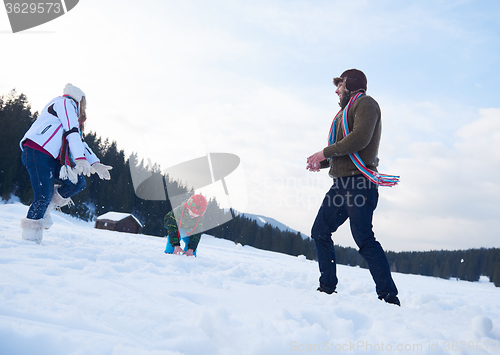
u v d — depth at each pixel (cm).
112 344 84
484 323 140
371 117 238
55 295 120
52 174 277
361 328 142
